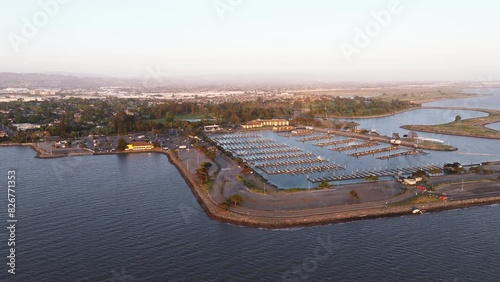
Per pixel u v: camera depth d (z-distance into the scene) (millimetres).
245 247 119375
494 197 162750
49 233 131000
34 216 146750
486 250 115375
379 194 167375
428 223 137250
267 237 126688
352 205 153625
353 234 128000
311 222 138500
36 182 194625
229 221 141250
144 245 121562
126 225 138000
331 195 166500
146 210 153750
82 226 137125
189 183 193500
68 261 111562
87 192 177750
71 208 155750
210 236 128250
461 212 149000
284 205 154625
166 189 184125
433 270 104375
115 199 167750
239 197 155125
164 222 141000
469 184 181750
